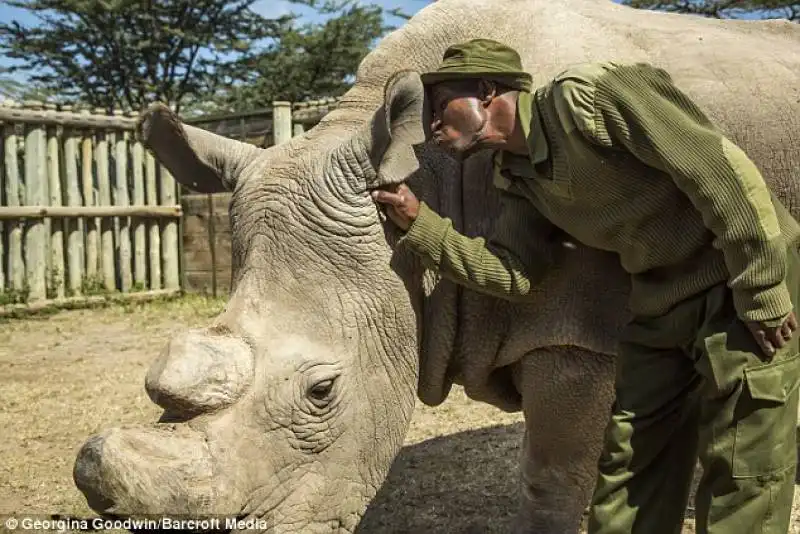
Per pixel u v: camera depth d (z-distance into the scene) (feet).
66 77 85.10
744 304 8.47
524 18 11.31
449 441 19.25
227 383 8.84
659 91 8.77
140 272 42.91
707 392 8.92
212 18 86.79
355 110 10.85
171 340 8.93
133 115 41.98
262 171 10.22
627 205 9.14
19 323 36.37
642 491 9.65
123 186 42.01
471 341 11.01
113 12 81.82
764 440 8.67
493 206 10.77
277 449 9.09
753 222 8.29
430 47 11.09
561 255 10.39
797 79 11.63
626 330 9.95
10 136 38.47
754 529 8.73
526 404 11.25
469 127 9.56
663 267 9.48
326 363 9.39
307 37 88.02
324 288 9.66
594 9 11.97
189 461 8.42
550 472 11.66
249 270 9.68
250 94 87.92
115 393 24.18
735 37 12.19
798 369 8.95
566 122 8.89
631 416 9.60
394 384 10.18
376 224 9.91
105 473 8.08
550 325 10.56
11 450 19.15
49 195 40.09
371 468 10.03
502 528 14.80
